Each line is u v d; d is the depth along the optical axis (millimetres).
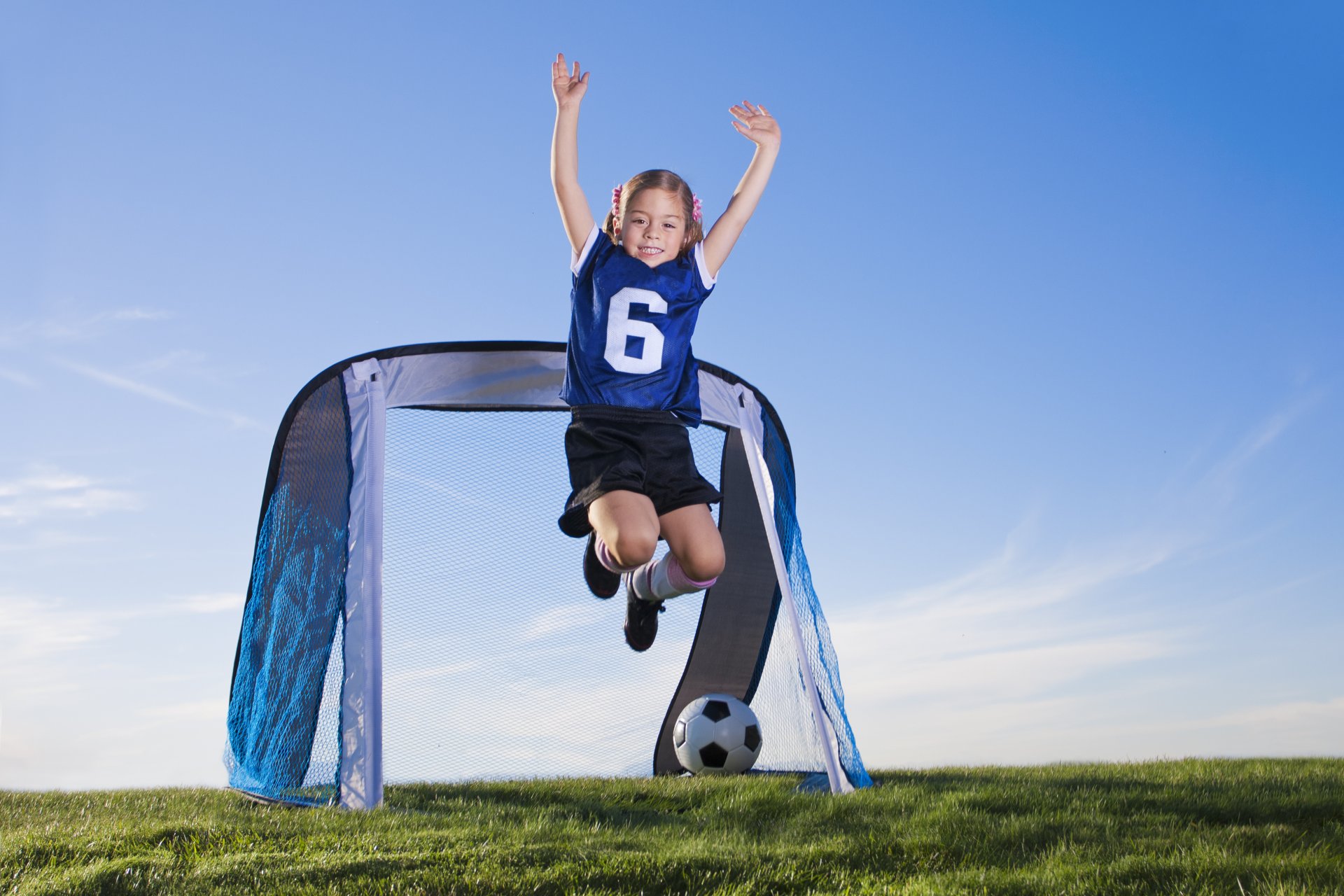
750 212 3873
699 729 5840
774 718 6152
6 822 4023
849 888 2756
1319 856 2910
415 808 4332
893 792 4438
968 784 4770
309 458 5117
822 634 5504
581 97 3793
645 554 3254
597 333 3605
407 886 2791
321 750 4543
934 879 2756
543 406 5469
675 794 4758
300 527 5070
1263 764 5617
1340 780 4609
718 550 3555
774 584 6484
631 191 3736
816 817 3889
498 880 2814
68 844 3379
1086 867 2818
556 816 4145
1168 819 3600
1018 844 3273
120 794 4973
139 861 3092
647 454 3520
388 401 5113
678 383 3674
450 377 5312
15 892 2896
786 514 6000
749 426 5863
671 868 2932
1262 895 2512
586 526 3686
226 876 2939
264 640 5133
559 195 3746
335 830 3672
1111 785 4586
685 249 3777
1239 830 3391
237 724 5305
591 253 3664
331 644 4633
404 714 5445
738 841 3453
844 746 5102
